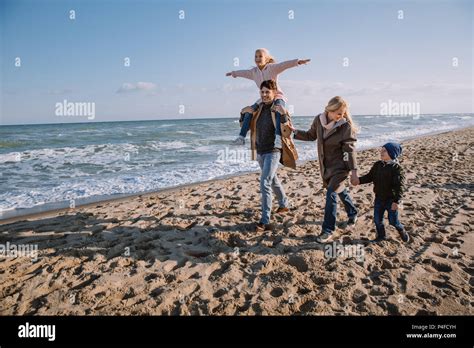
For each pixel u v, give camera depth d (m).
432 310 2.75
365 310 2.77
